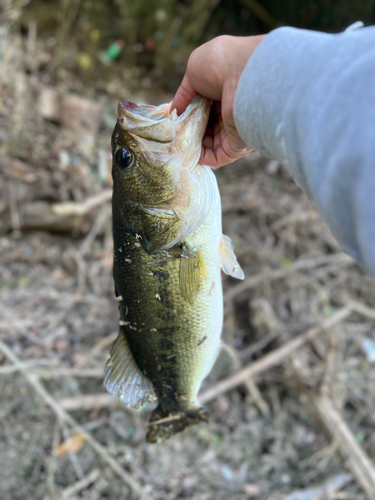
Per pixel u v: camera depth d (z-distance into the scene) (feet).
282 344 2.94
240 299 3.22
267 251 3.50
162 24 4.86
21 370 2.32
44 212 3.13
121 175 1.14
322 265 3.64
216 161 1.17
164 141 1.08
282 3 5.81
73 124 3.84
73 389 2.57
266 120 0.78
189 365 1.30
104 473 2.29
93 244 3.30
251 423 2.71
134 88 4.81
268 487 2.42
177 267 1.18
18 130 3.38
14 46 3.75
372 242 0.54
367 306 3.43
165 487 2.33
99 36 4.70
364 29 0.65
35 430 2.35
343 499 2.39
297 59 0.72
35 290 2.92
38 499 2.11
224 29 5.79
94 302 2.97
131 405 1.32
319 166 0.62
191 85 1.09
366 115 0.56
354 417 2.83
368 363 3.09
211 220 1.18
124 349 1.31
